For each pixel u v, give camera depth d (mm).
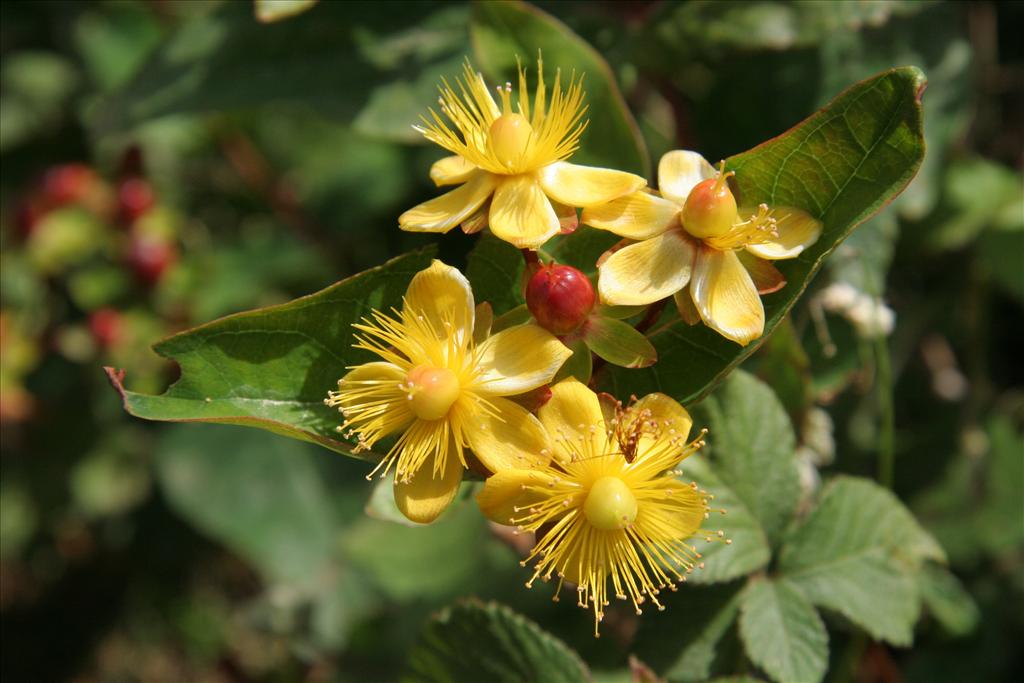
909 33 321
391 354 243
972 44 339
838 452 330
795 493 268
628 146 270
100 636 544
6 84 503
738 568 264
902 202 320
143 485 499
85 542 529
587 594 249
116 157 425
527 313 245
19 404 438
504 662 268
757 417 268
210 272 406
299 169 438
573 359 243
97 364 421
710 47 302
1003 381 356
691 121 326
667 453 242
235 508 434
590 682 265
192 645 529
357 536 363
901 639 265
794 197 246
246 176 425
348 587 432
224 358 245
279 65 319
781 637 264
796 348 274
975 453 332
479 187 248
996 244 341
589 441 238
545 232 242
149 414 240
